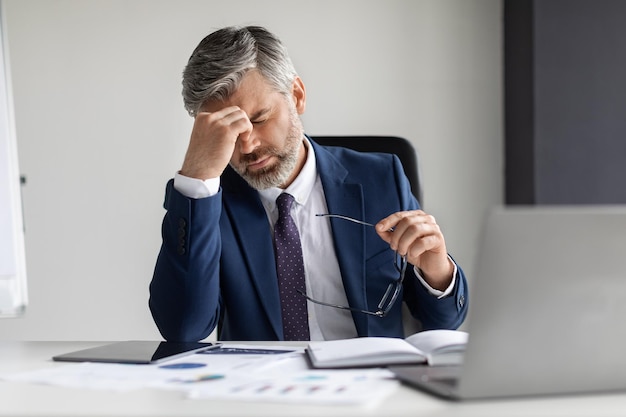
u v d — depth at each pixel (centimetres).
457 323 159
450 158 344
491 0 344
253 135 157
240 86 155
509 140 343
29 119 327
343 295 165
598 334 80
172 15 332
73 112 329
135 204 332
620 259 79
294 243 164
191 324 144
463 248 345
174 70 333
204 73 157
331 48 340
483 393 79
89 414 73
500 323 78
